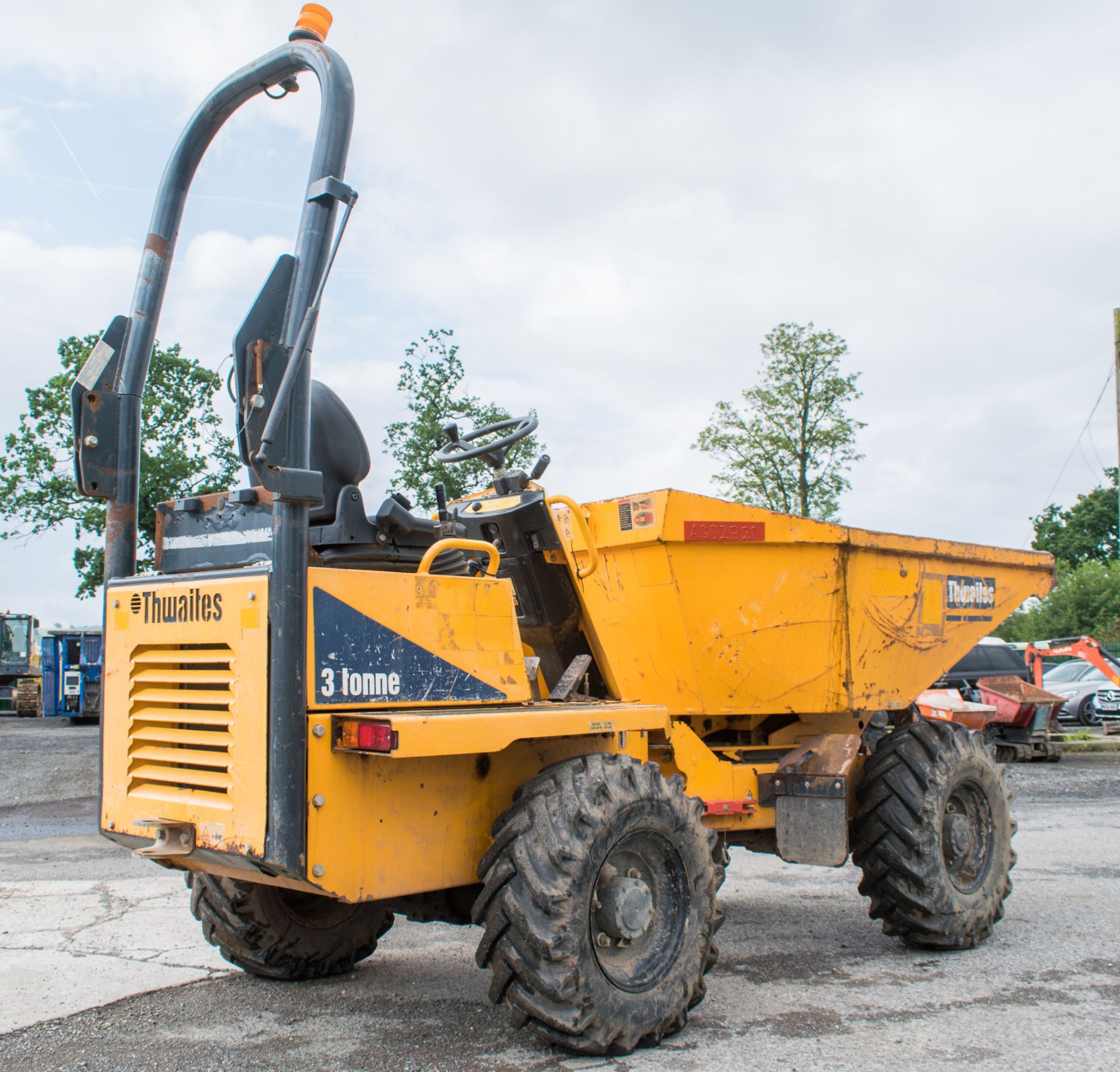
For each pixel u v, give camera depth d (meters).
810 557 5.35
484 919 3.50
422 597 3.54
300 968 4.40
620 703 4.16
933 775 5.10
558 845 3.39
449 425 4.69
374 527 3.84
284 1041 3.66
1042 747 15.56
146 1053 3.53
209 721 3.31
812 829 4.95
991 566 6.45
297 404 3.18
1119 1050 3.62
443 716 3.25
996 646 17.78
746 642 5.19
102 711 3.78
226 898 4.21
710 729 5.52
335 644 3.24
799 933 5.50
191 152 4.04
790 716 5.79
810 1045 3.67
